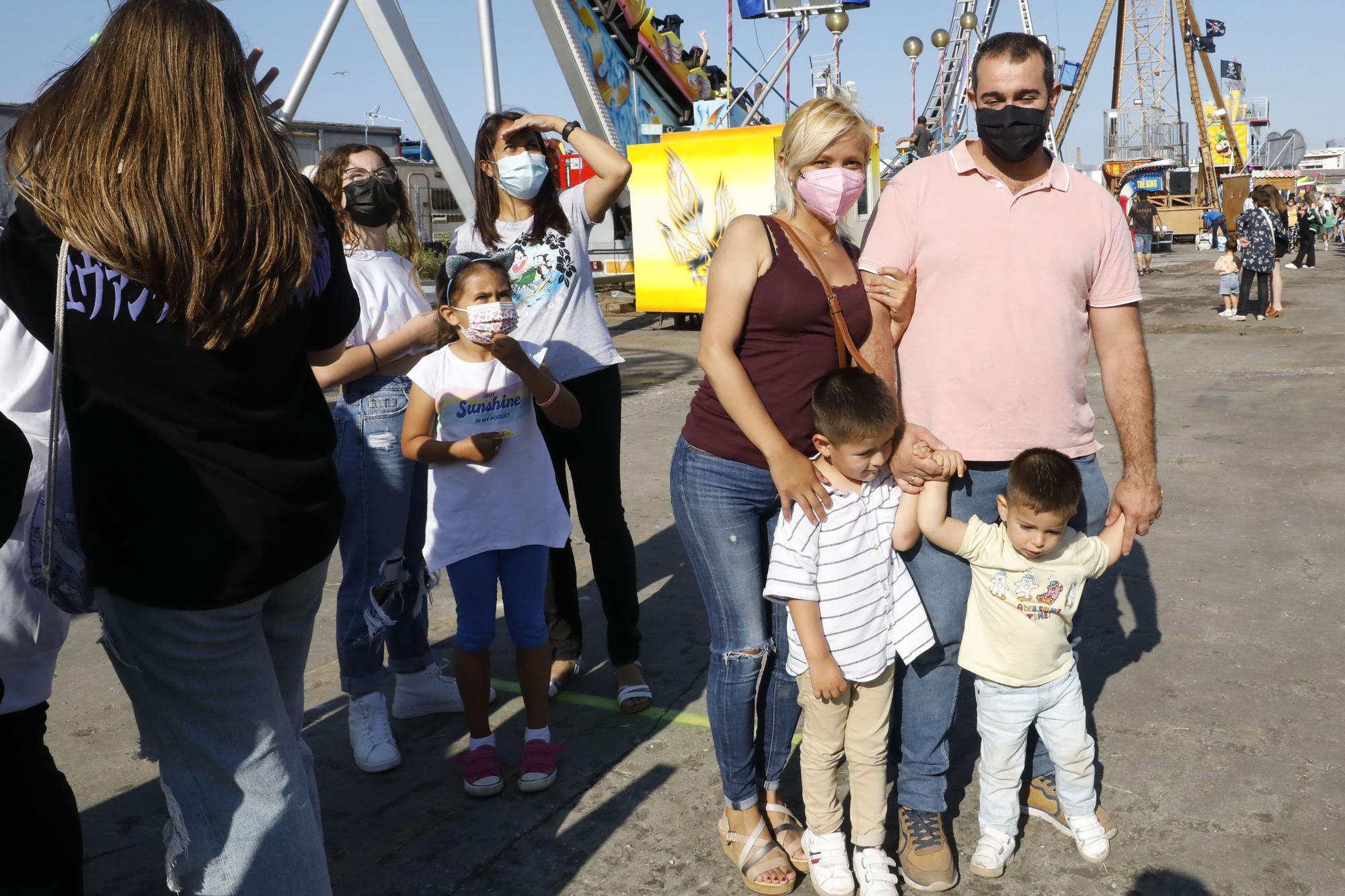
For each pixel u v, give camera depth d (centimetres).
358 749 315
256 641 174
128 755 327
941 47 2152
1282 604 410
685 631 414
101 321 153
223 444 161
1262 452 645
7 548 184
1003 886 248
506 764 316
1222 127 4644
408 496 320
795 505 233
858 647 234
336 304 186
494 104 686
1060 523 231
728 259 229
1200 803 277
